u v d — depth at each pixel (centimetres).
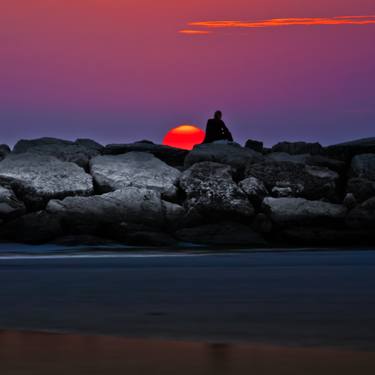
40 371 685
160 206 4694
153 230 4525
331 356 754
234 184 4897
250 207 4809
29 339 866
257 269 2059
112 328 973
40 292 1423
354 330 948
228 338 890
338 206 4841
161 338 889
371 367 699
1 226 4516
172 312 1127
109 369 693
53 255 3159
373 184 5091
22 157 4997
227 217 4788
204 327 980
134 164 5062
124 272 1944
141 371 686
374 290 1436
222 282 1619
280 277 1753
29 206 4759
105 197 4659
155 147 5572
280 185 5053
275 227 4762
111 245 4297
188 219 4734
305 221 4753
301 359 737
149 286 1539
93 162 5084
